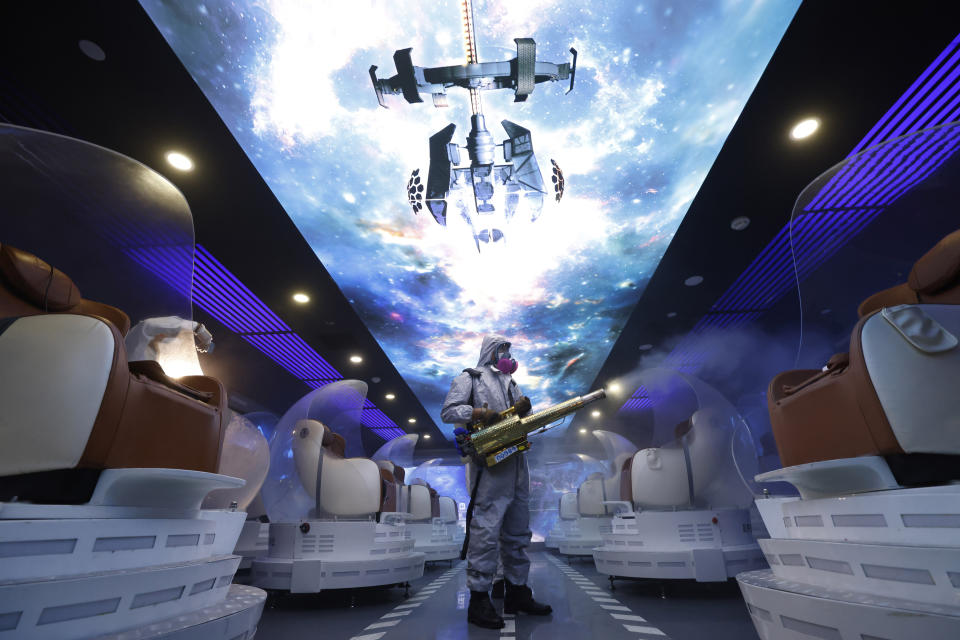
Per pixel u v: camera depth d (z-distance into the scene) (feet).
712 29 18.84
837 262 7.58
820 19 17.46
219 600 6.23
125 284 7.63
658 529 14.56
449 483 52.75
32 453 4.35
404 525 17.85
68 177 7.24
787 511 6.25
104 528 4.47
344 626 10.93
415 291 34.91
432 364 46.85
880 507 4.49
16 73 18.28
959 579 3.70
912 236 7.02
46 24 16.65
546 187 26.40
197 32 17.49
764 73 19.67
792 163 24.40
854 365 5.01
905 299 6.31
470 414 11.23
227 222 26.99
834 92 20.36
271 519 15.75
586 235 30.09
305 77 20.10
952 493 3.88
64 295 6.07
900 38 17.95
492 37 19.69
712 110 21.77
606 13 18.79
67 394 4.50
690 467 14.93
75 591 3.92
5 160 6.77
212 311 36.11
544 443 38.09
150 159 22.43
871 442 4.83
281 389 51.21
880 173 7.23
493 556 10.61
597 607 12.30
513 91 21.57
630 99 21.88
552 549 42.98
